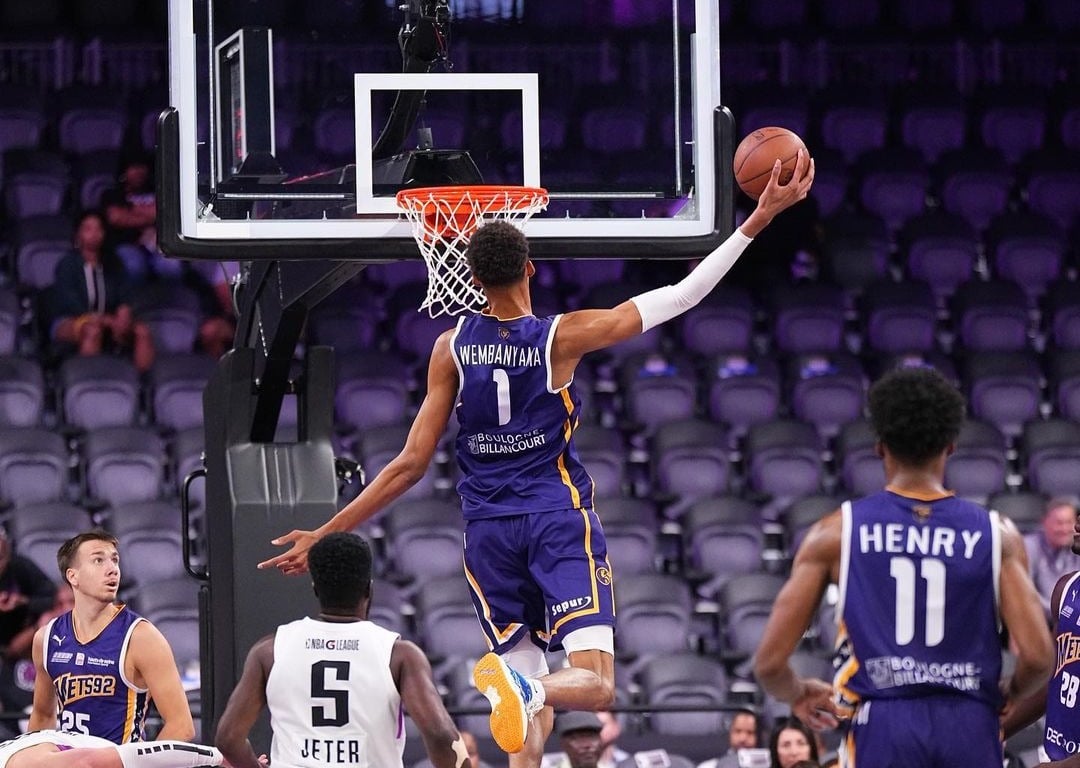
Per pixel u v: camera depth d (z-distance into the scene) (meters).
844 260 44.06
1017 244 44.81
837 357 40.28
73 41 48.31
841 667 12.54
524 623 15.33
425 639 31.73
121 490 34.94
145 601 31.14
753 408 39.19
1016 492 37.09
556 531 14.98
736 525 34.66
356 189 17.62
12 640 28.39
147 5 49.94
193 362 37.97
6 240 42.84
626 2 18.45
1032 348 41.97
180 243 17.16
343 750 15.08
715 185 18.03
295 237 17.39
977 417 39.72
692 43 18.28
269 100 17.66
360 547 15.34
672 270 43.66
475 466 15.34
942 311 43.84
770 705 30.39
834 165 47.41
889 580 12.38
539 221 17.83
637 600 32.50
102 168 43.53
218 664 19.08
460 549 33.94
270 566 16.92
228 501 18.86
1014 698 12.69
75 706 17.91
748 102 48.50
